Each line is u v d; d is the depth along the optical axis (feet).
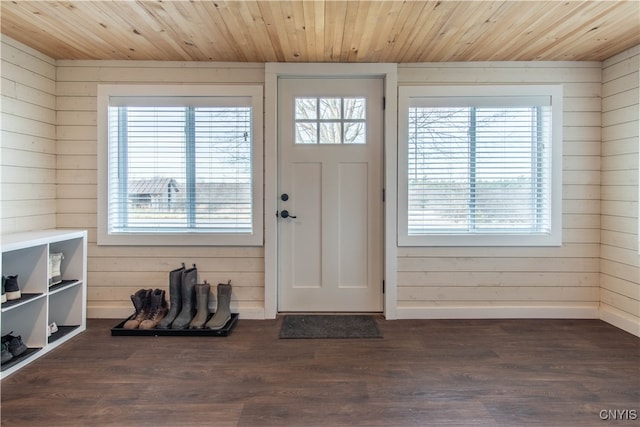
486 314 10.03
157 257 10.03
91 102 9.85
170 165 10.04
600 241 10.00
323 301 10.35
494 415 5.69
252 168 9.95
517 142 10.01
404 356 7.72
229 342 8.45
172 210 10.08
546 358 7.62
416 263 10.09
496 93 9.87
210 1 6.71
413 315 10.03
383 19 7.39
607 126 9.70
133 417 5.62
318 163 10.20
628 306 9.15
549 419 5.59
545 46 8.86
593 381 6.69
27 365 7.25
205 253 10.08
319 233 10.29
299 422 5.51
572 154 9.96
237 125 9.98
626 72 9.12
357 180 10.24
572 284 10.08
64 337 8.39
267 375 6.91
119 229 10.06
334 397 6.18
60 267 8.93
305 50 9.04
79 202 9.93
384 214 10.16
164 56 9.51
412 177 10.06
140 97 9.86
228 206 10.09
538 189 10.07
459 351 7.96
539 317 10.03
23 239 7.54
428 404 5.98
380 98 10.11
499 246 10.07
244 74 9.89
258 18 7.37
